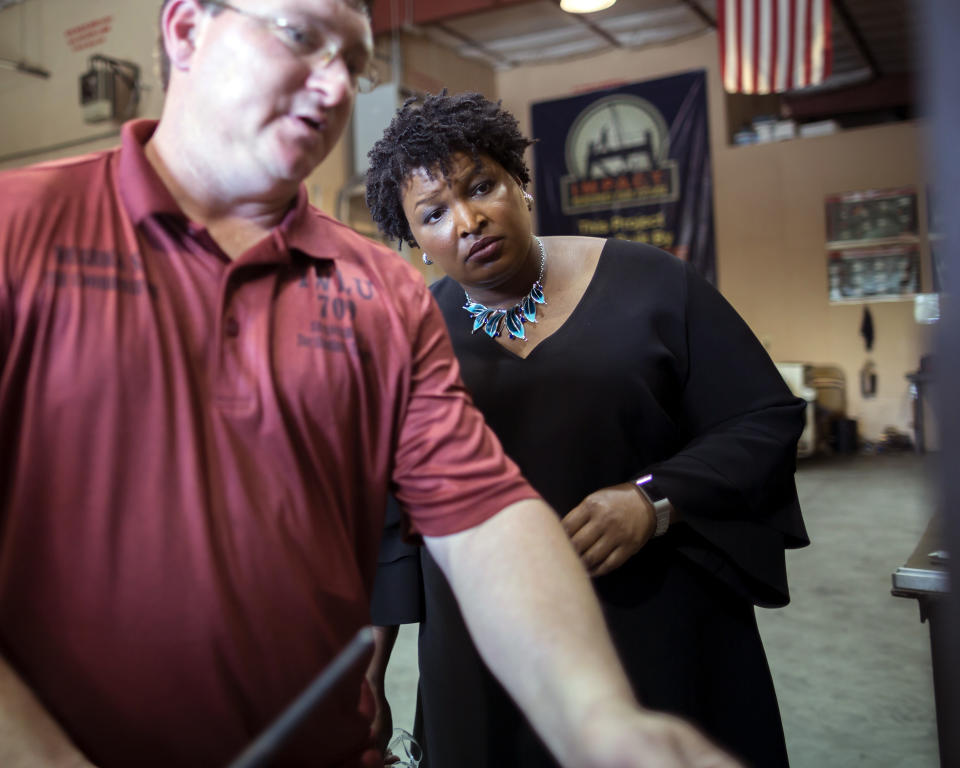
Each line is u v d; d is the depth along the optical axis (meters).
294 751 0.75
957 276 0.26
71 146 7.09
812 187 8.27
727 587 1.28
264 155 0.72
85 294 0.68
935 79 0.26
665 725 0.64
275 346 0.75
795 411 1.25
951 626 0.28
